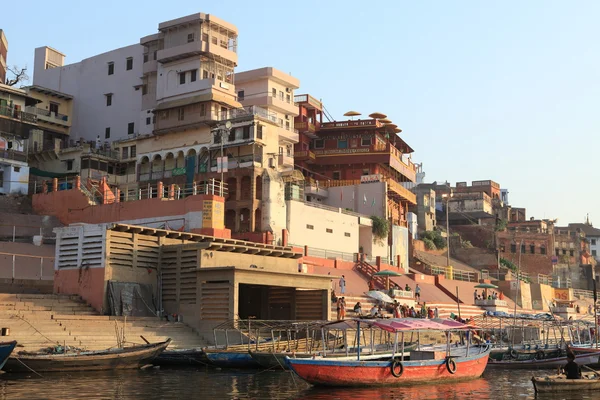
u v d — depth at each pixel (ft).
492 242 332.39
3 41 247.91
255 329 119.03
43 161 247.50
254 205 191.01
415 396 82.33
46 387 79.25
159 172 228.02
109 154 242.58
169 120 229.86
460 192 386.32
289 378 94.32
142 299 122.21
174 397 75.41
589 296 312.50
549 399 83.46
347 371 86.28
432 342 143.13
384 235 236.22
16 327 99.86
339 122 274.77
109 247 120.06
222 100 222.89
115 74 259.80
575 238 365.40
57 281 124.98
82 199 188.03
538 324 146.51
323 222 211.82
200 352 103.91
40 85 280.72
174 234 131.13
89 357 92.73
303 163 271.90
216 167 210.38
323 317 134.72
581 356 123.13
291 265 142.72
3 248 154.51
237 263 130.11
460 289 227.61
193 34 232.73
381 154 268.41
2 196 199.11
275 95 258.16
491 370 122.01
